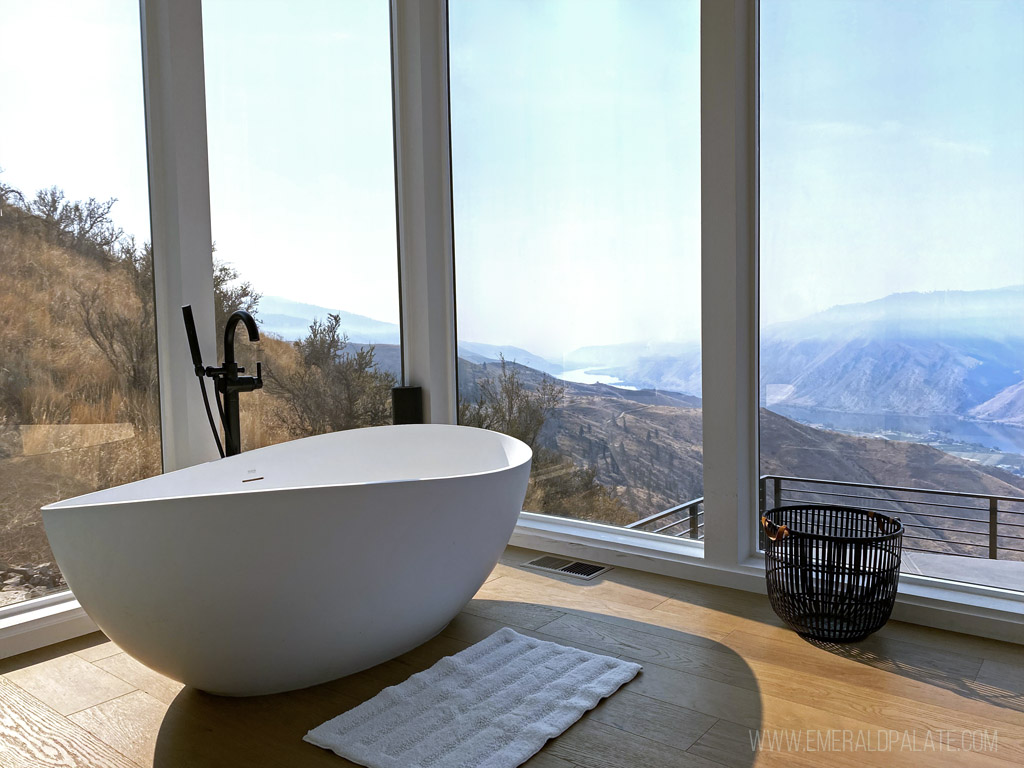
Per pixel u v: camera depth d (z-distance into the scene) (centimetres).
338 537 166
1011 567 217
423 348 339
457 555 192
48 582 235
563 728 167
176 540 156
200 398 265
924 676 190
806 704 177
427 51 333
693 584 263
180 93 254
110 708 185
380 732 168
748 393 257
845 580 206
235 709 182
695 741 163
